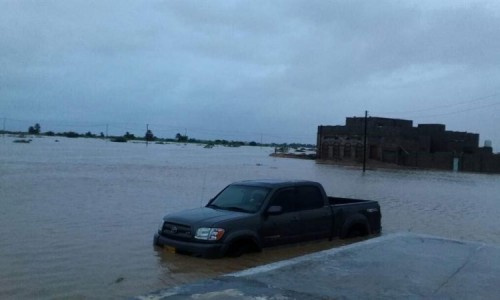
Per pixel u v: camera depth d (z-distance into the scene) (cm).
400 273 602
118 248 1109
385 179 4394
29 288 812
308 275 570
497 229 1691
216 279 534
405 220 1817
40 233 1266
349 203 1278
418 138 8425
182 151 11781
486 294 534
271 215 1051
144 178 3256
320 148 9125
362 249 736
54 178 3012
